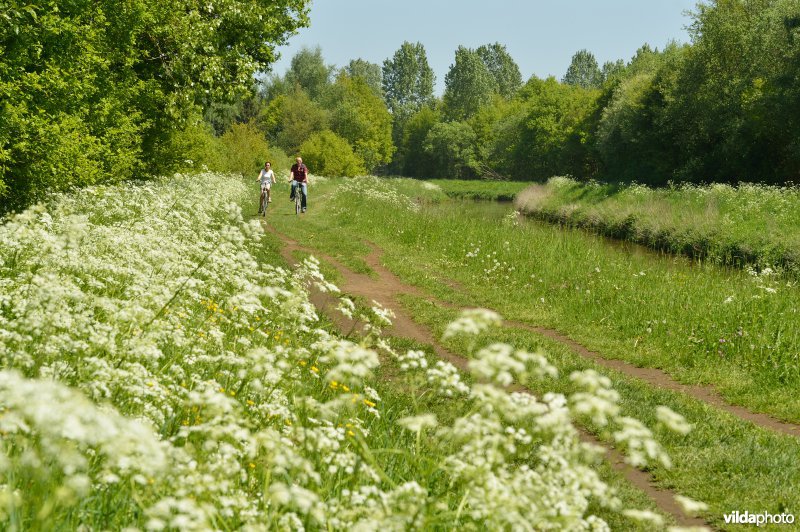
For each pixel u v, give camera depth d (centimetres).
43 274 546
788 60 4156
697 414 852
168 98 2159
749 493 650
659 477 680
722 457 721
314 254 1828
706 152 5156
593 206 3931
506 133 10112
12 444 316
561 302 1462
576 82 15838
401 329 1191
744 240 2389
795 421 885
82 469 335
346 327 1123
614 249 2517
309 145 7675
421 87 15638
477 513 337
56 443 236
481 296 1533
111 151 1862
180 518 265
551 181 5488
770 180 4572
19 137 1242
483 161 11538
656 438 761
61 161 1376
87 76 1520
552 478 349
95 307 632
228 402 354
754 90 4491
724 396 976
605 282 1538
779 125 4212
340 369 386
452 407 433
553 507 335
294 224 2367
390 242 2153
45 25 1275
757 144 4622
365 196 3103
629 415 815
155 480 321
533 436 385
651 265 1867
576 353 1105
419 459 403
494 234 2139
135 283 678
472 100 13325
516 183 8681
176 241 970
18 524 278
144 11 1908
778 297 1323
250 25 2331
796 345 1080
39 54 1282
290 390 521
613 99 6700
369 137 10131
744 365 1078
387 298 1423
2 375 233
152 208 1240
